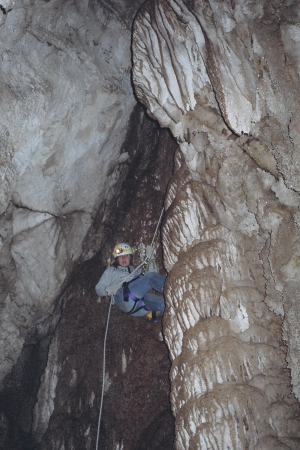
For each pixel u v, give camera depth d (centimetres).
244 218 484
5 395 750
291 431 430
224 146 481
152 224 659
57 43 592
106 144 673
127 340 639
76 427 635
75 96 605
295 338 437
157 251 643
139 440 589
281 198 451
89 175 684
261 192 465
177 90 489
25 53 570
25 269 683
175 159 530
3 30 535
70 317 694
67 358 678
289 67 430
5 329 713
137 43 508
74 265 712
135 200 685
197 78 476
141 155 710
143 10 502
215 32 453
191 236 495
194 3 461
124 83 655
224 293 467
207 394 441
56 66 590
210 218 490
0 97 560
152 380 611
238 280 472
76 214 700
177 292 483
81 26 618
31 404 738
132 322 645
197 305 468
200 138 495
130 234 672
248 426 425
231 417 427
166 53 490
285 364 455
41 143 604
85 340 671
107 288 543
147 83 506
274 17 436
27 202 644
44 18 577
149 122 709
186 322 472
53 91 584
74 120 620
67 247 693
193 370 454
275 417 431
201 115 484
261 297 470
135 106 685
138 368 619
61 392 671
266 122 446
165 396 604
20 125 575
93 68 621
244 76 444
